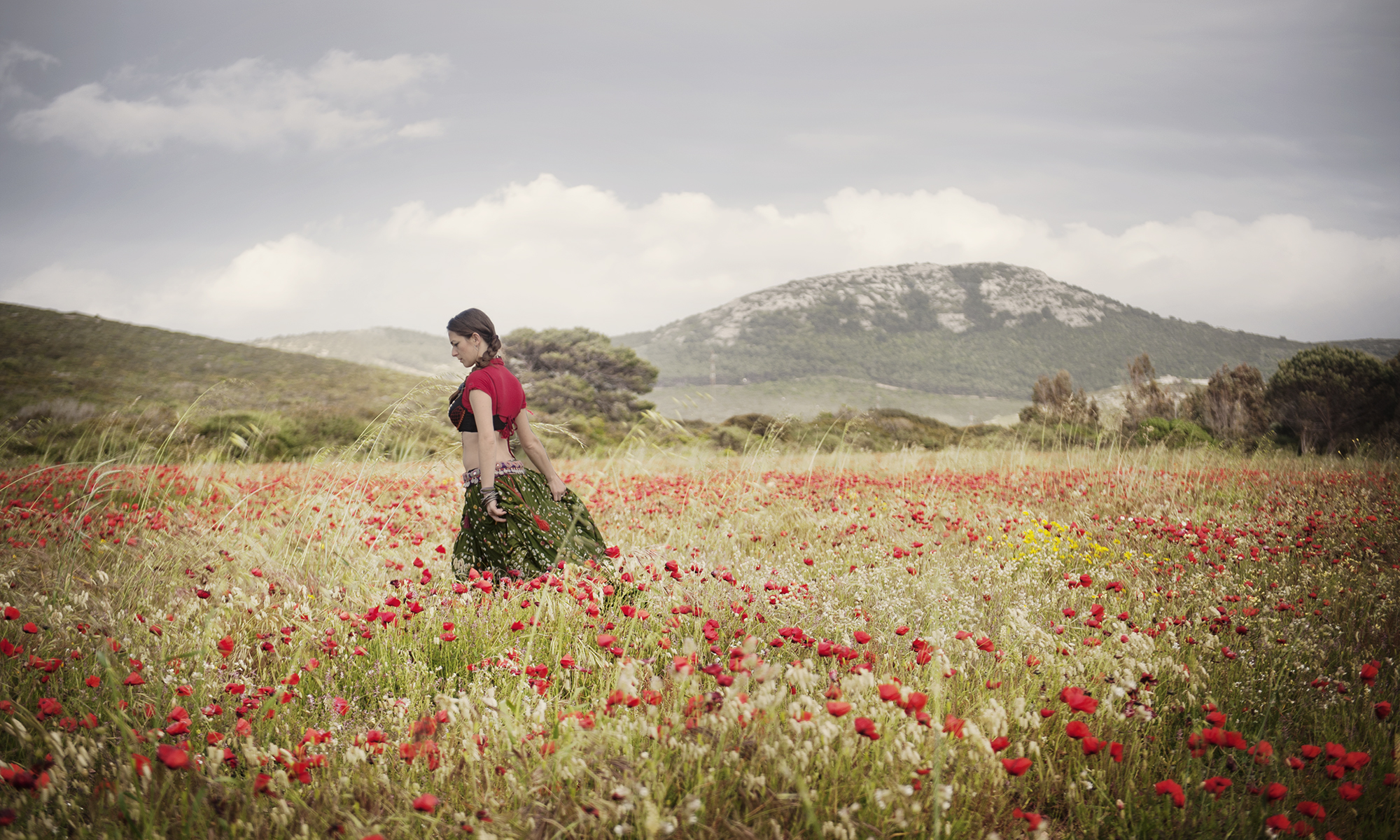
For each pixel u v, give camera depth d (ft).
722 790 5.93
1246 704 8.13
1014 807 6.22
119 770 5.78
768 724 6.44
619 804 5.45
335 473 20.44
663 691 7.45
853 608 10.98
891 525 18.25
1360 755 5.60
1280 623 10.37
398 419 19.51
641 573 12.00
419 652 9.18
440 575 13.37
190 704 7.66
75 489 22.30
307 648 9.26
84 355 156.76
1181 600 11.94
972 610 10.88
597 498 22.15
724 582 11.69
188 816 5.58
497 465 11.96
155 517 17.58
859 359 626.23
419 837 5.69
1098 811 6.03
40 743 6.56
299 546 16.11
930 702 7.40
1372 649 9.76
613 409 139.64
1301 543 15.03
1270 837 5.35
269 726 7.37
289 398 130.31
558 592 10.37
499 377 11.93
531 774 6.23
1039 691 7.91
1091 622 9.41
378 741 6.43
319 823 5.70
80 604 10.57
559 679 8.38
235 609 10.73
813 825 5.27
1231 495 22.81
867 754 6.40
